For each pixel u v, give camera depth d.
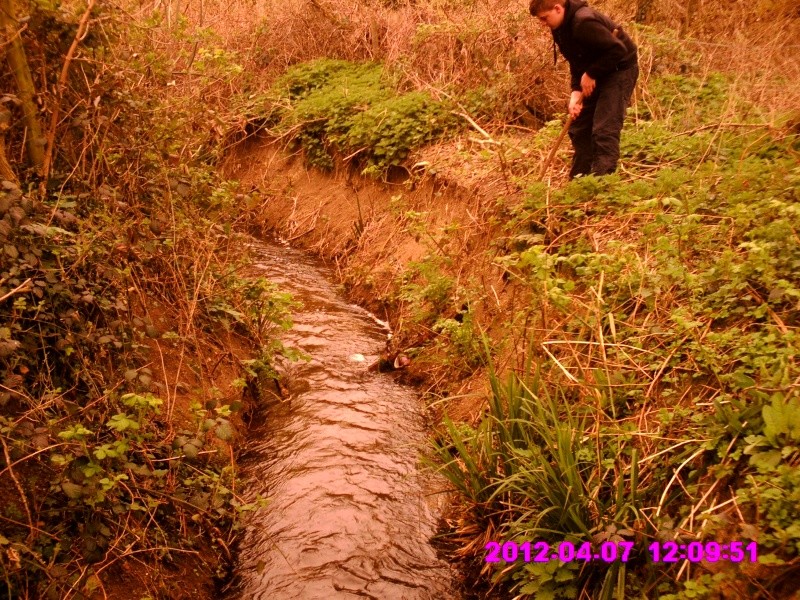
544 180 5.70
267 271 7.74
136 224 4.50
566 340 4.01
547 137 6.26
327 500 4.20
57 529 2.96
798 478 2.59
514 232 5.22
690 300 3.76
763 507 2.68
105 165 4.47
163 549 3.26
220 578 3.64
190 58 5.79
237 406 4.05
